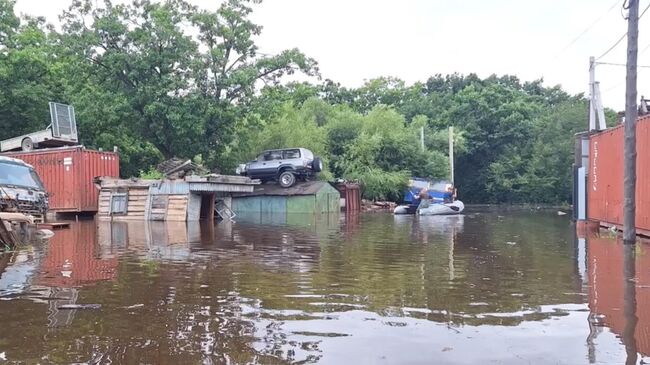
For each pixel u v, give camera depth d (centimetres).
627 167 1318
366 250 1211
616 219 1639
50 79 3138
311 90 5159
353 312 614
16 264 963
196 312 611
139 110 2955
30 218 1344
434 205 3127
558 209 4056
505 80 6650
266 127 3644
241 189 2372
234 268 928
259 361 446
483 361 448
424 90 7138
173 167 2600
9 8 3138
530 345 490
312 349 479
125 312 609
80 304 648
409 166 4347
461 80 6700
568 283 792
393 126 4444
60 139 2503
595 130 2050
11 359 448
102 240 1412
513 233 1708
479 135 5500
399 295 708
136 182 2305
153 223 2122
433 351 474
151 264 971
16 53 2867
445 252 1179
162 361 445
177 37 2878
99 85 2984
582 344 491
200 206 2300
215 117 2995
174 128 2898
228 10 3045
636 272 885
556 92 6500
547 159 5028
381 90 6391
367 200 3959
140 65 2833
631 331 532
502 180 5194
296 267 945
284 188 3011
